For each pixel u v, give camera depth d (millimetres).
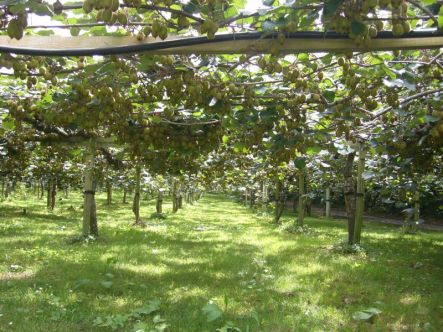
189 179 20078
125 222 17641
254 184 27141
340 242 11781
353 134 5066
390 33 2424
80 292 6363
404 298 6648
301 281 7453
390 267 9086
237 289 6789
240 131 4484
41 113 4254
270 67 3049
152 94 3242
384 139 5230
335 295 6633
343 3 2172
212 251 10531
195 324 5172
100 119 3654
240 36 2469
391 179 10141
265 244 12078
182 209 28312
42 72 3062
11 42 2438
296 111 3742
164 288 6773
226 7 2373
